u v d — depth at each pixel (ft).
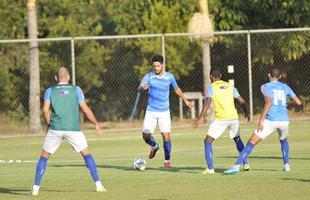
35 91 240.32
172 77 146.20
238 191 110.11
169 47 263.29
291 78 281.74
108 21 298.97
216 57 279.49
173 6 272.10
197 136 219.82
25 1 274.77
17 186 123.85
